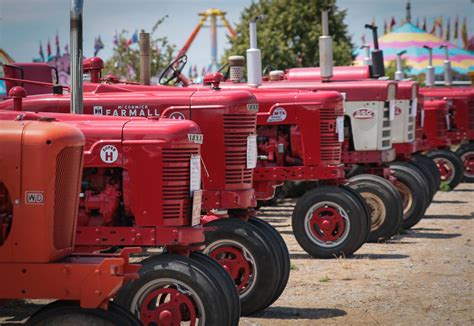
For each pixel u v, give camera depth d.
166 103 13.34
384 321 12.18
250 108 13.53
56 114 11.05
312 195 16.94
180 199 10.62
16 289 8.41
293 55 41.31
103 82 15.81
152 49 37.44
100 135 10.70
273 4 44.69
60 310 8.24
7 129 8.47
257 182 17.19
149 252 17.33
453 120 31.44
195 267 9.91
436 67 53.12
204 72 51.84
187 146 10.65
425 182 21.45
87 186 10.95
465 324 12.03
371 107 19.75
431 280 14.99
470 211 25.20
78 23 11.50
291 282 14.79
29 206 8.41
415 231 21.19
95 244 10.71
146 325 9.95
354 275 15.41
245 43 44.09
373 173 20.16
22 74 17.16
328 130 17.03
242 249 12.16
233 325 10.21
